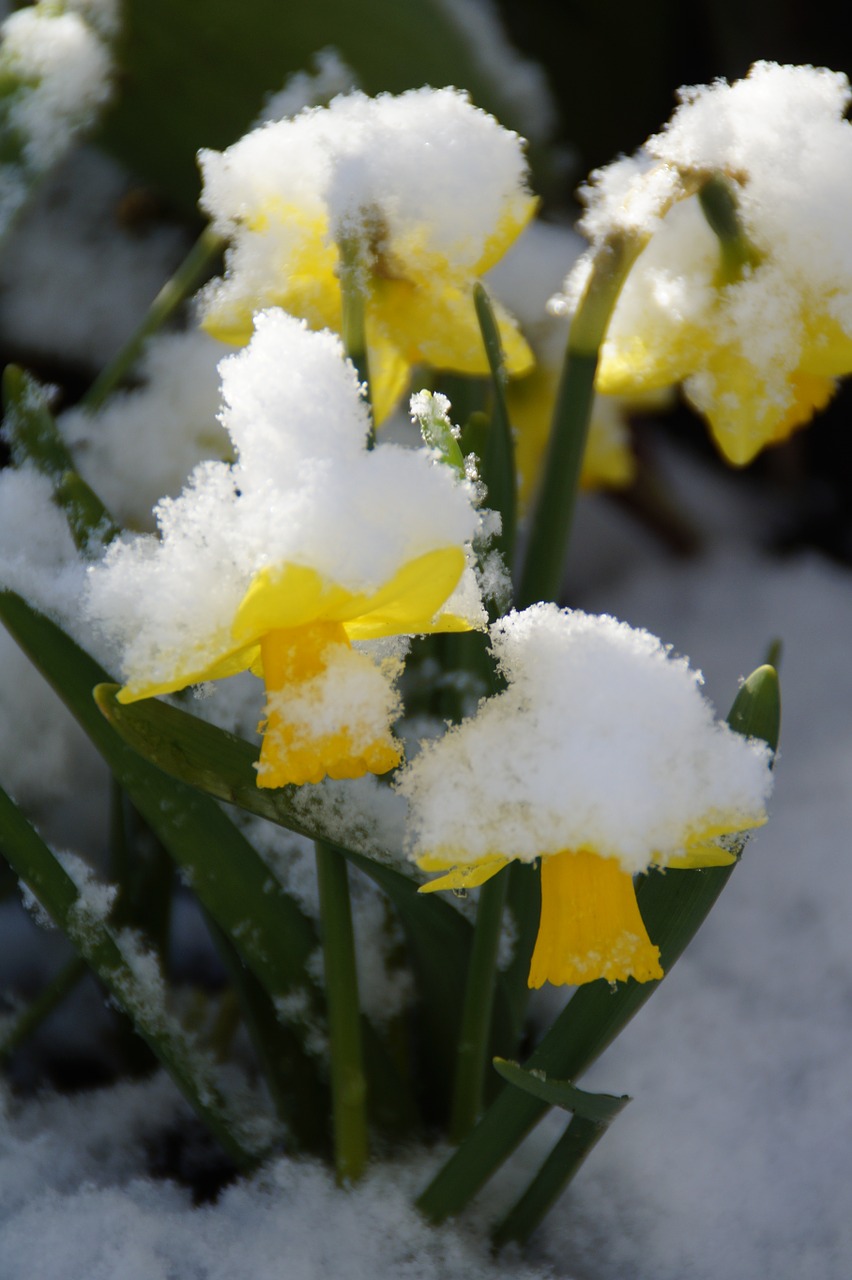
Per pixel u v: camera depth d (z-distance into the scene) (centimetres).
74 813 78
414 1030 67
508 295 78
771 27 113
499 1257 62
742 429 62
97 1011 72
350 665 53
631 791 52
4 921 79
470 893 64
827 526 127
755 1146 67
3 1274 61
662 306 62
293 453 52
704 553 125
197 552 53
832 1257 63
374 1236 61
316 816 58
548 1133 66
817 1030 72
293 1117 63
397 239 60
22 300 109
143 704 56
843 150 60
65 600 61
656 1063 70
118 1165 66
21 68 77
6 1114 67
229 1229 62
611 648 54
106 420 78
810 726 102
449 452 55
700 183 60
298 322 54
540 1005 71
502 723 53
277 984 61
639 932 54
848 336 61
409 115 61
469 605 54
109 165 113
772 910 82
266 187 61
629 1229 64
